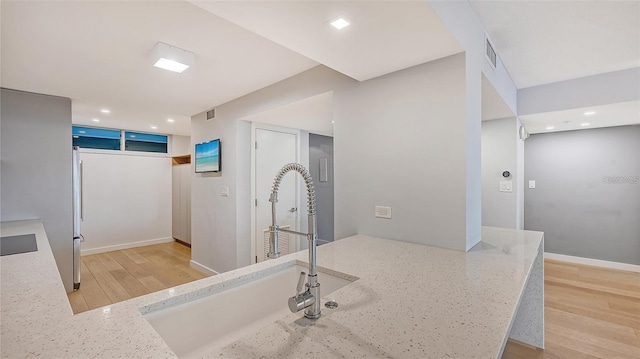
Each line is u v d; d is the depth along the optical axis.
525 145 4.75
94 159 5.24
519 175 3.80
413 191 1.96
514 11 1.90
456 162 1.79
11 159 3.02
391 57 1.82
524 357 2.17
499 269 1.43
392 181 2.06
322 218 5.53
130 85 2.92
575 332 2.46
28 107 3.11
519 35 2.22
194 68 2.53
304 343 0.79
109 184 5.41
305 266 1.55
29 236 2.22
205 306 1.18
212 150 3.88
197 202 4.30
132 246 5.65
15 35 1.90
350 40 1.61
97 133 5.30
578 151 4.34
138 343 0.76
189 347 1.12
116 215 5.48
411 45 1.67
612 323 2.60
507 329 0.87
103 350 0.73
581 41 2.31
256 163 3.81
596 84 3.04
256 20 1.41
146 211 5.88
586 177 4.29
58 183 3.28
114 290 3.49
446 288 1.19
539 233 2.31
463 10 1.71
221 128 3.79
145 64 2.40
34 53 2.17
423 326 0.89
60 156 3.29
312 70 2.59
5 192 3.00
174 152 6.23
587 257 4.27
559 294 3.23
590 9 1.88
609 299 3.08
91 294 3.37
